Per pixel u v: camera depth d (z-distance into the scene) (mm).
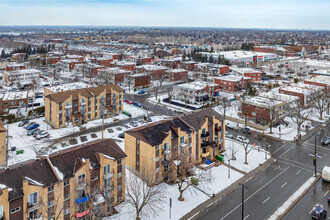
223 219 58656
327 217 59250
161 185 71375
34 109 126750
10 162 81250
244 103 120688
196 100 150125
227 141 100312
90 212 54094
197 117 84562
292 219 58938
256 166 82500
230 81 174125
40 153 87500
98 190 56938
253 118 117625
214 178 74875
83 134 104938
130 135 75188
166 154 71000
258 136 105562
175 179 72062
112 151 62344
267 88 180875
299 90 146625
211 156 84438
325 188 71000
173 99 158500
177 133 74562
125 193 65375
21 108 134625
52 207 51812
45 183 50562
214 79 183875
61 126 111000
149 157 70000
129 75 184500
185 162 68375
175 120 80938
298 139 103062
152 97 163500
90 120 119625
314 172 79312
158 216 59344
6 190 45781
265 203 64250
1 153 77812
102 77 190375
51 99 109625
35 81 171625
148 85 190375
